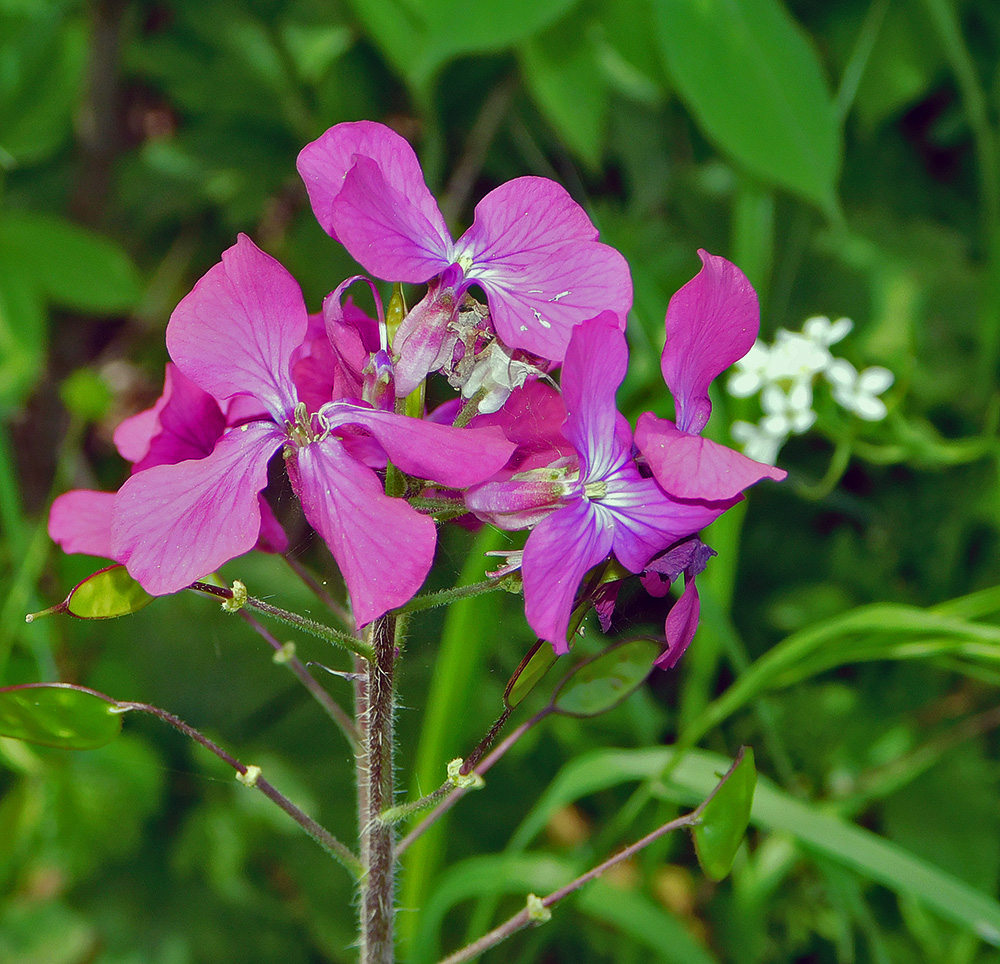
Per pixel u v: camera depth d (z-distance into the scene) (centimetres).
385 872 40
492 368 38
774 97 45
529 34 44
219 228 73
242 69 65
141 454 40
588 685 40
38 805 58
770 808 44
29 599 52
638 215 70
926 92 68
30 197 71
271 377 38
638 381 52
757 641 68
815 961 62
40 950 59
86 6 65
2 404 51
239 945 60
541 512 38
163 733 62
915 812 61
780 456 71
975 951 55
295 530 41
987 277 61
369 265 38
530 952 47
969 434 68
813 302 70
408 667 53
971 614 45
